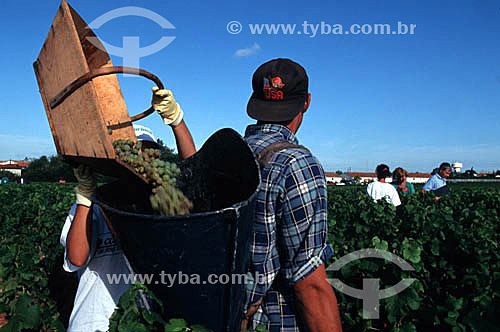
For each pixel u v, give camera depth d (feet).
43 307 15.64
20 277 15.49
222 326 4.33
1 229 28.14
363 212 22.15
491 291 14.46
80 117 4.70
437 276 17.28
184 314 4.22
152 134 8.08
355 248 16.58
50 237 24.63
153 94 6.59
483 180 218.18
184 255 3.84
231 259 3.96
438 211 22.74
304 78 5.71
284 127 5.64
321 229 5.00
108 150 4.43
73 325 6.56
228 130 4.80
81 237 6.04
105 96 6.82
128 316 4.59
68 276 19.70
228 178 5.19
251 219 4.18
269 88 5.62
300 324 5.34
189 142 7.09
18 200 39.06
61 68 4.96
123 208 5.55
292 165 4.96
